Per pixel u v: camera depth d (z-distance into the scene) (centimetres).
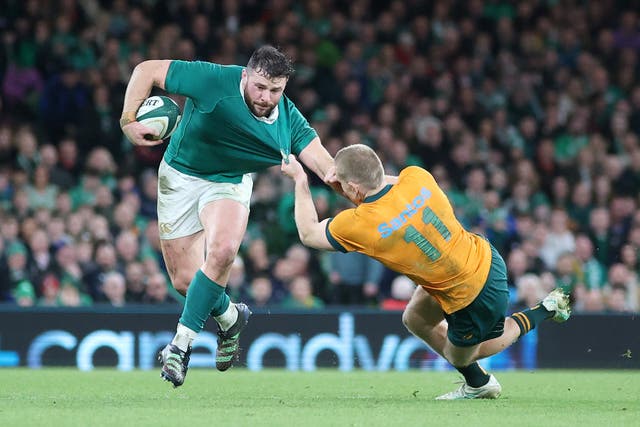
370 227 2280
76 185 5094
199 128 2436
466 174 5531
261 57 2350
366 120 5591
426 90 5944
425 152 5559
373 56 6031
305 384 3081
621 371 4003
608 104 6147
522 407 2275
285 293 4516
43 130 5306
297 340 3969
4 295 4275
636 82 6394
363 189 2292
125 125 2423
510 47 6266
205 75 2409
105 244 4425
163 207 2556
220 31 5747
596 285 5022
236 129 2423
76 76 5338
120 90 5331
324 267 4691
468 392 2541
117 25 5697
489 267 2350
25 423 1856
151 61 2442
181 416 1977
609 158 5728
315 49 5859
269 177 4941
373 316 4003
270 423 1866
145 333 3888
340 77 5747
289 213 4859
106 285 4259
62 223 4478
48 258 4388
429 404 2327
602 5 6550
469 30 6188
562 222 5159
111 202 4738
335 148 5362
